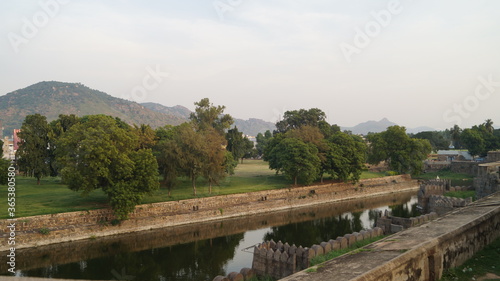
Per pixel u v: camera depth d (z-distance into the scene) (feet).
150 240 122.93
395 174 290.15
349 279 37.27
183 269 95.20
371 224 147.64
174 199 154.71
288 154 202.08
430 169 343.05
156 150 187.42
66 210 121.08
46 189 166.09
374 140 285.23
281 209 182.60
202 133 200.03
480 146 369.09
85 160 119.85
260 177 243.81
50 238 111.24
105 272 92.32
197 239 125.49
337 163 214.28
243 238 127.24
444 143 523.70
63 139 123.34
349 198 218.79
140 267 96.73
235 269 94.68
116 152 123.65
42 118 178.91
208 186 195.52
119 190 120.06
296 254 73.46
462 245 52.75
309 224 150.00
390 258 43.98
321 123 363.97
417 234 57.41
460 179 282.56
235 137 315.17
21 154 172.04
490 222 63.67
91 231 120.78
